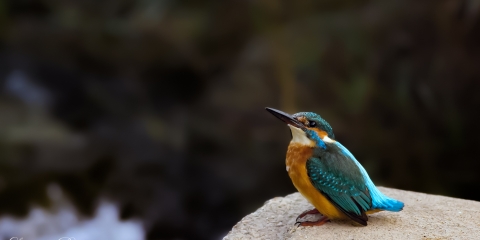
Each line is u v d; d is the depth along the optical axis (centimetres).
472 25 1349
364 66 1524
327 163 584
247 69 1700
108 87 1859
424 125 1393
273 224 627
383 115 1455
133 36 1853
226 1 1806
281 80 1616
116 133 1731
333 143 617
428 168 1376
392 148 1412
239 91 1681
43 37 1878
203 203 1574
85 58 1889
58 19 1897
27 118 1703
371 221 599
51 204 1400
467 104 1347
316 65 1602
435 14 1417
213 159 1633
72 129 1748
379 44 1526
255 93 1647
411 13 1469
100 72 1897
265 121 1605
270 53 1669
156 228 1490
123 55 1867
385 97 1447
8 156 1542
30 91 1823
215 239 1502
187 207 1566
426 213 623
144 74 1886
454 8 1380
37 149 1580
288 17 1725
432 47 1420
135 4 1912
